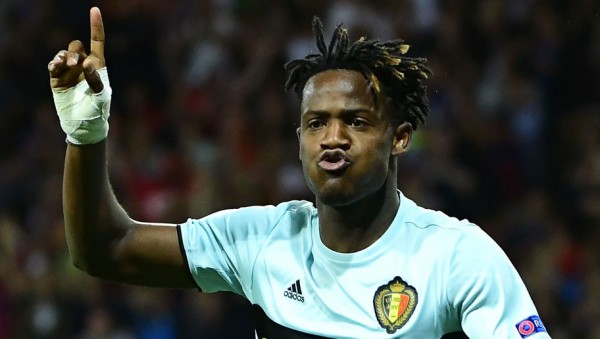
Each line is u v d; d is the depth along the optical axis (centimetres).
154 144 4069
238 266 1243
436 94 3956
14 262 3753
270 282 1216
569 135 3956
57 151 4128
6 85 4369
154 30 4300
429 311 1139
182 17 4384
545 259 3491
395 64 1172
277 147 3878
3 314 3644
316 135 1166
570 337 3366
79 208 1232
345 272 1177
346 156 1149
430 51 4094
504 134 3894
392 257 1170
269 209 1273
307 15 4228
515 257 3581
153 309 3412
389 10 4106
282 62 4153
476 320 1119
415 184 3578
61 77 1186
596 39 4109
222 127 4022
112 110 4150
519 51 4116
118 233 1255
